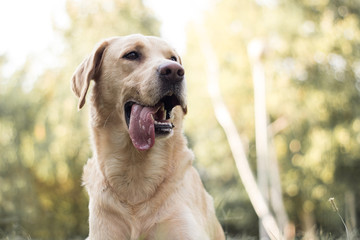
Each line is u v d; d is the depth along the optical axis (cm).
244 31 1359
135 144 356
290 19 1323
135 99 375
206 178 1452
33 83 1303
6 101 1295
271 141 1139
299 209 1373
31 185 1291
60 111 1262
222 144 1423
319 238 544
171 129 367
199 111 1402
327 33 1322
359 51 1324
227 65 1389
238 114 1381
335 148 1299
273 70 1320
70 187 1401
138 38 404
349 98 1324
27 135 1294
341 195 1275
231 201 1268
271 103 1316
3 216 981
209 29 1380
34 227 1210
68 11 1309
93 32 1298
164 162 382
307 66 1343
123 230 377
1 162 1275
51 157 1273
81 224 1410
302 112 1319
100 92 402
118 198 379
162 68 359
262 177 1062
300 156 1361
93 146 408
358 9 1344
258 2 1389
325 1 1338
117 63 392
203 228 388
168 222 370
